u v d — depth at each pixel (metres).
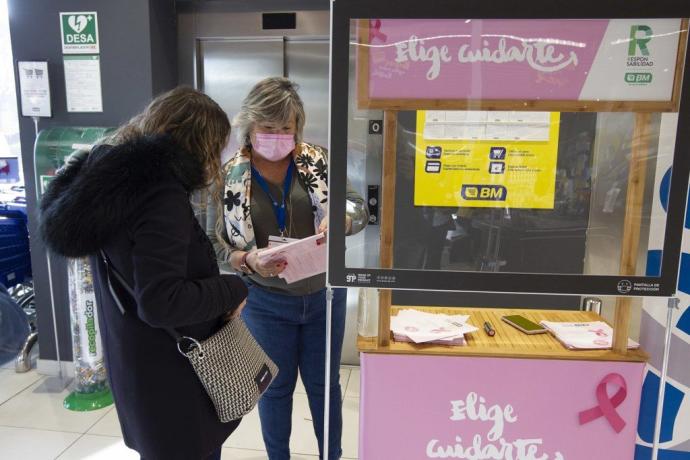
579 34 1.16
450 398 1.35
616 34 1.15
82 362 2.70
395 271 1.26
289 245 1.51
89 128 2.72
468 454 1.37
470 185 1.25
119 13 2.72
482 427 1.36
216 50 3.16
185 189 1.20
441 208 1.27
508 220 1.27
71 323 2.75
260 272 1.61
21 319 2.78
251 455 2.33
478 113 1.22
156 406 1.24
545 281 1.25
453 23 1.17
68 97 2.81
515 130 1.22
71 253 1.11
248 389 1.34
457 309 1.66
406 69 1.20
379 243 1.28
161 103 1.26
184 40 3.12
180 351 1.25
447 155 1.24
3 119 3.90
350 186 1.27
